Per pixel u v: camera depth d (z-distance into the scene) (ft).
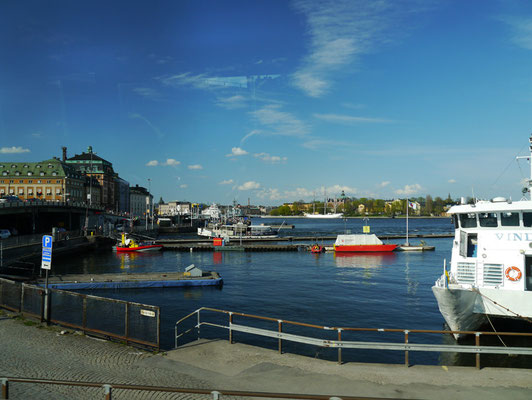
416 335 85.56
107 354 47.19
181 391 26.78
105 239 301.22
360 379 39.91
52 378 39.88
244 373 41.37
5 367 42.88
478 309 69.36
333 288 145.48
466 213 75.15
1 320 62.59
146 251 286.66
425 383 38.99
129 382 38.93
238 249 296.51
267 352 47.83
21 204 290.76
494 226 72.43
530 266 69.10
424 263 221.25
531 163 80.28
